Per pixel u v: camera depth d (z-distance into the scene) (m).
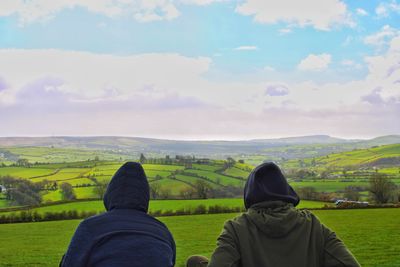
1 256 45.53
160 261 3.91
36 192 107.31
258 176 4.22
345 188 108.75
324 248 4.02
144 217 4.31
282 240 3.92
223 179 116.62
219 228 62.28
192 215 77.19
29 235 59.75
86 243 3.95
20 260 43.34
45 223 71.19
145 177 4.54
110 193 4.43
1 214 76.50
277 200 4.13
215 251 3.93
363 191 104.31
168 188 104.00
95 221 4.13
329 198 94.62
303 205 86.31
